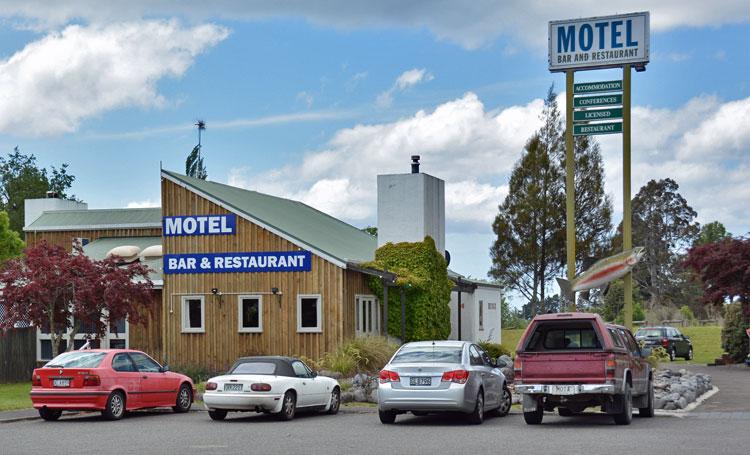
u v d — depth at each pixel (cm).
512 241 7131
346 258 3447
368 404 2586
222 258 3469
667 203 10225
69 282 2986
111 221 4278
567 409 2256
